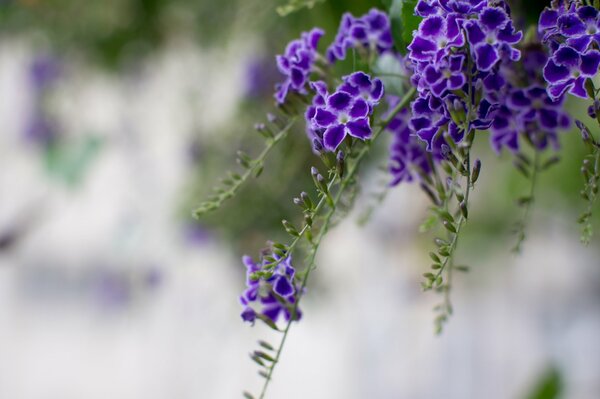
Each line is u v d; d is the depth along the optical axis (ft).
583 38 0.89
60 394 3.66
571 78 0.90
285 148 1.88
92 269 3.38
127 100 2.69
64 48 2.57
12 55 2.89
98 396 3.52
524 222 1.14
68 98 2.77
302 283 0.99
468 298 3.38
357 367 3.42
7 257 2.84
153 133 2.71
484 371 3.43
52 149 2.71
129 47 2.48
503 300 3.43
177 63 2.46
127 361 3.38
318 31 1.05
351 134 0.92
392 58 1.09
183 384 2.79
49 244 3.50
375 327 3.27
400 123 1.07
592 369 3.35
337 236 2.48
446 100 0.91
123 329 3.28
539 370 2.19
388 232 2.84
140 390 3.29
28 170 2.94
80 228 3.26
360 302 3.14
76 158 2.68
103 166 3.03
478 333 3.45
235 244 2.16
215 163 2.19
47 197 2.90
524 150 1.60
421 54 0.91
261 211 1.98
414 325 3.32
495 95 0.95
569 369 2.17
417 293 3.05
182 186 2.36
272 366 0.98
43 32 2.64
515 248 1.14
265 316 0.98
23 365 3.79
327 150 0.94
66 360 3.74
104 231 3.19
